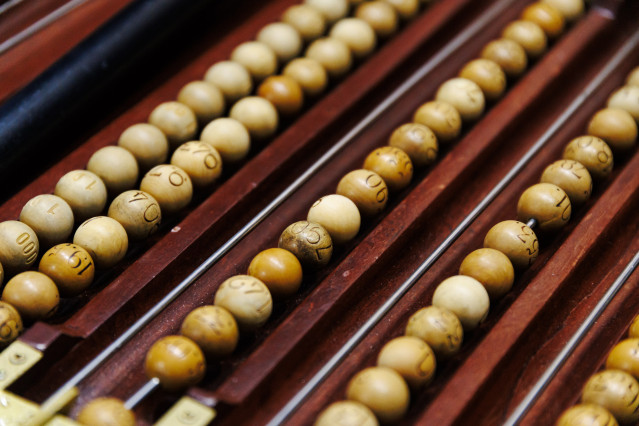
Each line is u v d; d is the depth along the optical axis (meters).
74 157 0.77
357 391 0.68
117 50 0.79
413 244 0.75
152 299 0.73
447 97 0.79
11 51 0.82
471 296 0.70
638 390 0.68
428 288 0.73
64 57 0.78
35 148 0.76
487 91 0.80
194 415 0.67
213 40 0.84
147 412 0.69
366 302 0.73
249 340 0.71
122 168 0.75
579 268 0.73
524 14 0.84
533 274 0.73
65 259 0.71
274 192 0.77
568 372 0.70
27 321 0.70
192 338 0.69
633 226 0.75
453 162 0.77
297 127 0.79
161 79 0.82
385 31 0.84
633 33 0.84
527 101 0.80
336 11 0.84
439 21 0.84
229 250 0.74
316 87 0.80
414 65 0.83
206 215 0.75
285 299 0.72
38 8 0.84
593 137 0.77
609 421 0.67
